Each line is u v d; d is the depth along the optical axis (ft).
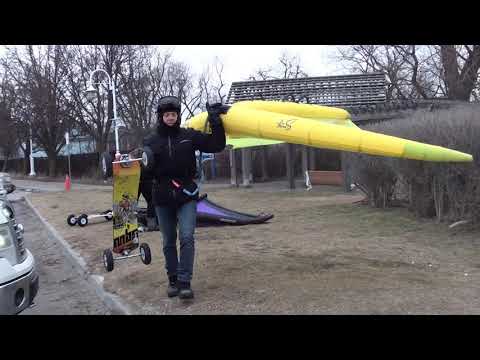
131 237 22.50
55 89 118.62
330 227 31.91
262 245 26.25
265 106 18.60
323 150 92.27
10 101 126.62
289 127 16.84
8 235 14.10
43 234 41.04
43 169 173.47
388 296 16.30
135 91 115.14
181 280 16.94
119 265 24.00
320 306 15.64
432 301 15.71
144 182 31.04
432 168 30.14
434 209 32.32
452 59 70.44
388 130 33.30
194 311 16.06
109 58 112.37
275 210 43.93
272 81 88.02
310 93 83.35
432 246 24.84
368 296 16.37
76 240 33.65
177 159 16.39
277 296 16.80
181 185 16.57
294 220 36.17
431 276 18.88
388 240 26.66
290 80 87.61
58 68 117.91
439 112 31.32
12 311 13.46
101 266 24.73
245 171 81.92
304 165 82.53
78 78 115.44
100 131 116.98
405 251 23.76
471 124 26.99
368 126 36.50
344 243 26.07
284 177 102.53
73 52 115.44
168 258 17.58
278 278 19.01
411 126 31.14
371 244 25.62
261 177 103.96
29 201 68.13
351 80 86.07
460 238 26.23
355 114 70.13
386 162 35.50
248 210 44.98
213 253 24.27
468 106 33.83
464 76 68.23
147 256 20.66
